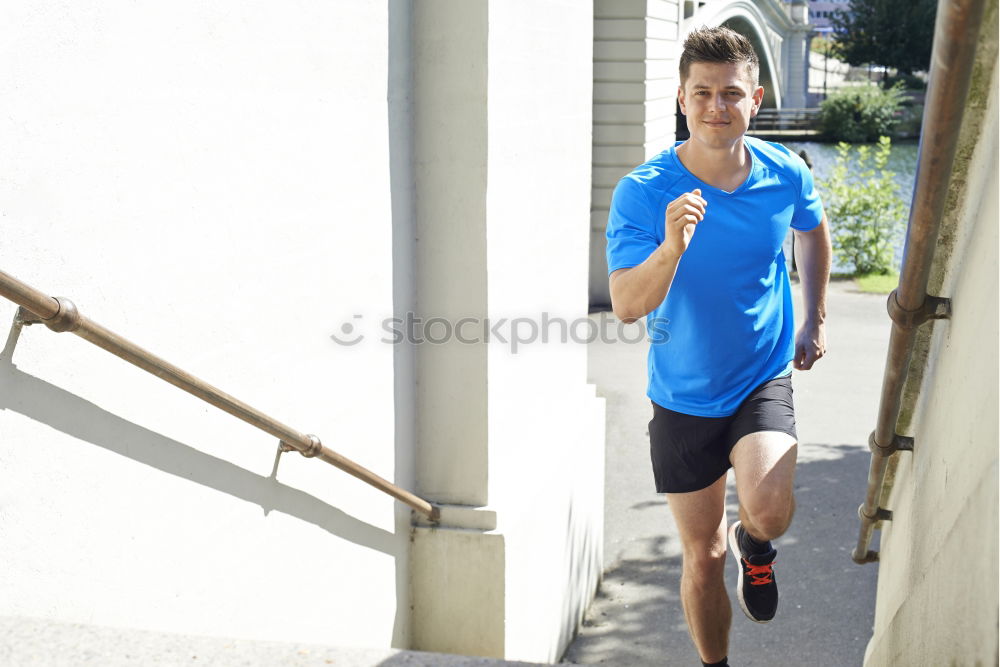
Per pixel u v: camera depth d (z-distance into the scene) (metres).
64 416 3.12
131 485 3.43
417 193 5.53
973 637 2.11
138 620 3.48
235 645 2.46
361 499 5.15
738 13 27.38
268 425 4.00
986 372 2.31
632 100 16.81
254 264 4.07
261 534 4.24
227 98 3.82
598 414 8.30
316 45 4.43
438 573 5.82
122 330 3.32
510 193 5.89
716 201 3.46
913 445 3.68
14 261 2.88
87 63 3.12
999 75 2.32
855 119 60.69
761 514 3.42
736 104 3.32
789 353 3.76
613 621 7.95
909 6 72.06
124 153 3.29
